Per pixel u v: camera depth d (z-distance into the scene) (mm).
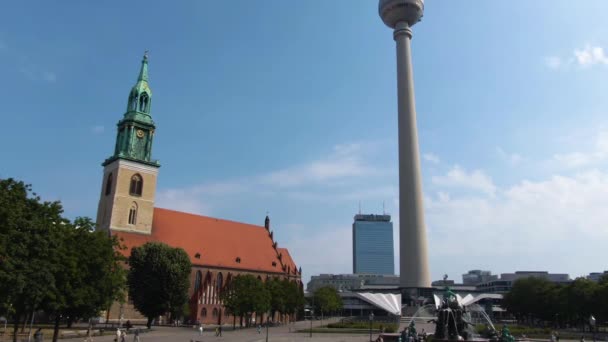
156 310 86125
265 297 104000
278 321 126188
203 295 113312
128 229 105188
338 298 171750
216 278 118062
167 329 87250
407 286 91688
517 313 138250
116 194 104375
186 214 126250
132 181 108062
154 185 111438
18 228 40906
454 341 40688
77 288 53125
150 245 89375
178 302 87750
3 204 39438
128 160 107312
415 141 99750
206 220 130000
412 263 92625
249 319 111500
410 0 106562
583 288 103875
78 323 91438
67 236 52656
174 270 87125
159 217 118312
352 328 83188
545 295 120000
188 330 86000
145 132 112375
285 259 142625
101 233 59500
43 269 42031
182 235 119250
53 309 51875
